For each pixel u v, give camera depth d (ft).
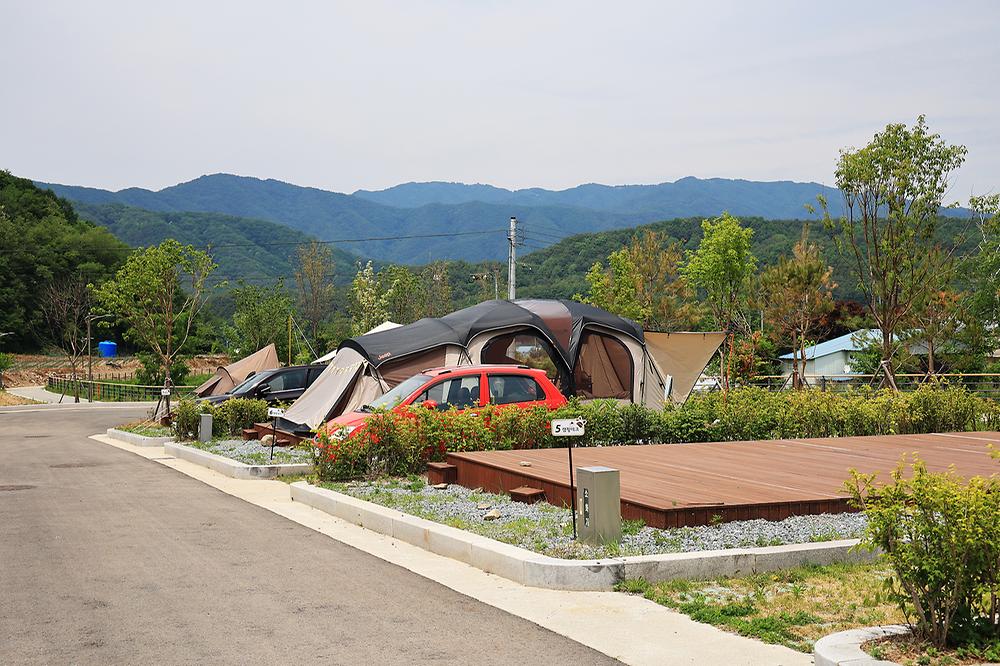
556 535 26.22
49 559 25.70
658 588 21.66
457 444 41.24
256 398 74.54
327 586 22.38
